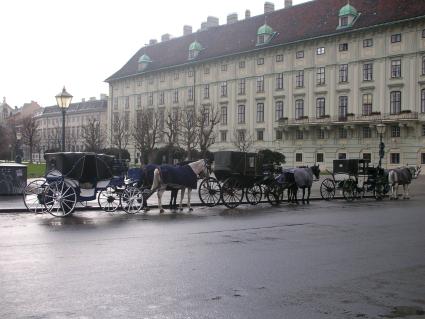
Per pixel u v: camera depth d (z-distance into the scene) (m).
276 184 22.81
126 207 18.31
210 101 82.88
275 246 11.56
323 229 14.63
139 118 83.69
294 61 71.62
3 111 176.12
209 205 21.00
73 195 16.58
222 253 10.58
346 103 66.31
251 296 7.40
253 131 76.56
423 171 59.06
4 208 17.41
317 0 75.06
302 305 7.02
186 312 6.60
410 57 60.44
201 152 65.44
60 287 7.63
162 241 11.91
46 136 139.12
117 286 7.76
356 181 27.03
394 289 7.95
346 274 8.89
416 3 60.94
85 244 11.27
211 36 87.88
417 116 59.50
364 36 64.56
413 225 15.80
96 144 89.75
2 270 8.65
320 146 68.75
